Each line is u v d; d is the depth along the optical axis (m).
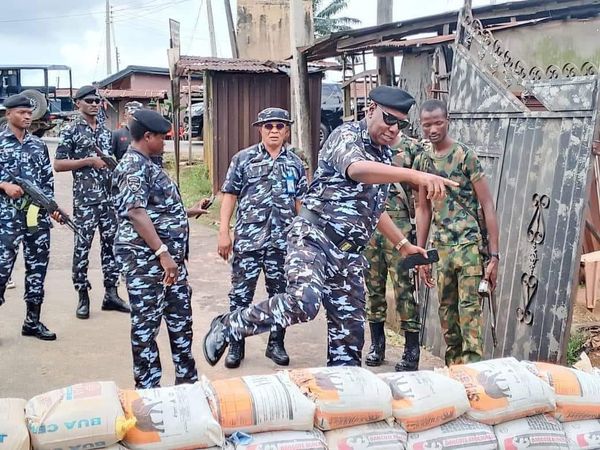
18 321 5.39
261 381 2.50
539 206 4.11
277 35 14.53
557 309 3.94
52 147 19.20
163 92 23.61
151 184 3.55
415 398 2.52
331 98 15.80
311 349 4.96
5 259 4.65
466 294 3.91
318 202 3.23
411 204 4.44
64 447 2.16
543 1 5.81
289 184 4.39
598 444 2.70
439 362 4.73
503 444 2.57
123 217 3.58
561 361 3.91
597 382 2.76
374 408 2.46
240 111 11.30
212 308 5.94
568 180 3.91
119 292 6.32
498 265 4.30
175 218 3.66
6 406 2.23
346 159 2.99
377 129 3.10
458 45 4.93
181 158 17.44
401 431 2.51
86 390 2.30
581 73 6.29
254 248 4.39
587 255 5.32
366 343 5.15
